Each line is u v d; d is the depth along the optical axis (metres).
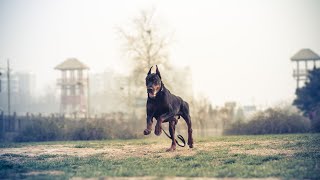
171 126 17.66
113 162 14.48
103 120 37.44
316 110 39.47
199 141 24.09
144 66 52.34
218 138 27.16
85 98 86.94
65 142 29.70
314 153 15.41
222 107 50.53
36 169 13.42
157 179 10.66
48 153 19.23
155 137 39.16
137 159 15.20
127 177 11.25
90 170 12.73
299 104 51.22
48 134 35.59
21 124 39.94
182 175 11.32
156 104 15.50
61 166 13.97
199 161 14.10
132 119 40.62
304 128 37.44
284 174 11.10
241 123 39.38
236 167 12.49
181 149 18.42
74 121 37.59
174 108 16.42
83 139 35.69
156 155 16.33
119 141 29.38
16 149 22.22
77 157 16.67
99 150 19.94
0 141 35.72
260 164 13.23
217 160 14.38
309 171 11.42
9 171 12.98
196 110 49.19
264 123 38.06
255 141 22.70
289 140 22.36
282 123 37.66
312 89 51.03
